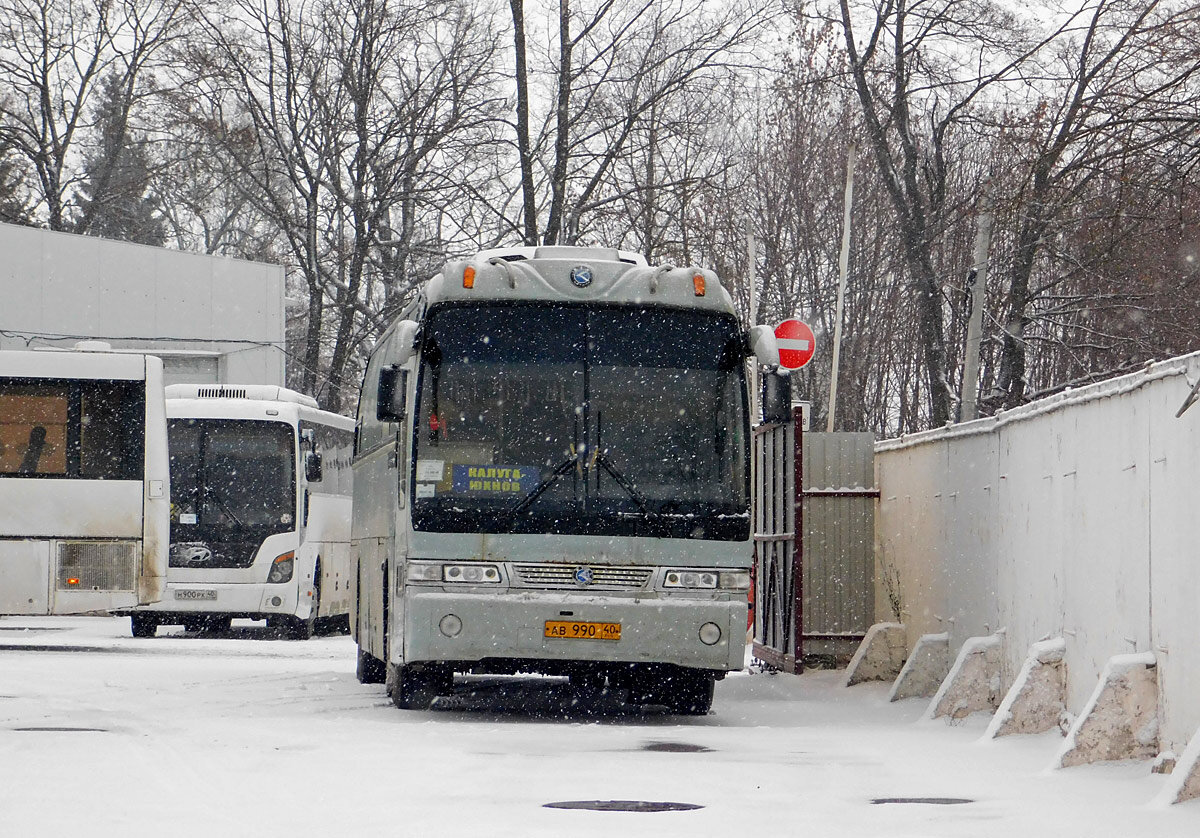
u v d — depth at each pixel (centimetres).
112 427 2230
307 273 5622
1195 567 1094
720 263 5081
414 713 1697
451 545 1614
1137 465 1227
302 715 1619
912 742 1394
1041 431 1518
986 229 2628
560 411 1650
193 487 3444
